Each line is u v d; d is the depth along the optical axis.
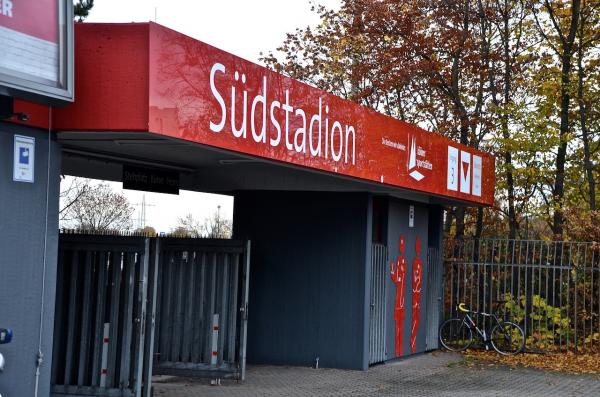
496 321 18.25
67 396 10.16
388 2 25.86
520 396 12.77
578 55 23.77
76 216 29.00
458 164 17.39
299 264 14.99
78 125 8.31
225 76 9.40
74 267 10.27
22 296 8.12
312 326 14.91
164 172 13.03
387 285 16.02
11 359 8.00
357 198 14.81
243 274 12.59
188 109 8.74
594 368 16.14
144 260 10.02
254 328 15.07
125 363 10.07
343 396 12.16
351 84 28.08
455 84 25.09
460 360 16.97
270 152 10.41
